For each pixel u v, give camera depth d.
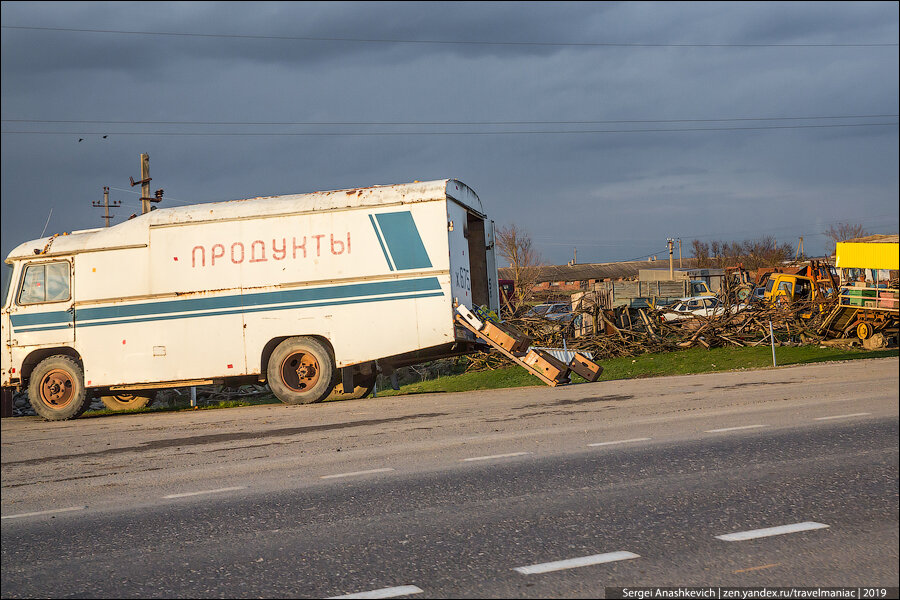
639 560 4.40
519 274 70.44
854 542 4.53
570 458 7.27
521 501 5.80
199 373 14.84
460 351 15.55
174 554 5.04
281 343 14.70
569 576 4.20
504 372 21.72
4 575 4.82
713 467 6.54
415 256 14.08
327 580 4.35
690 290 35.28
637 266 85.12
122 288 15.23
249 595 4.19
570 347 23.91
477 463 7.32
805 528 4.81
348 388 15.11
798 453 6.91
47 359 15.61
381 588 4.17
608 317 25.38
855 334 23.19
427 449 8.30
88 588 4.48
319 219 14.51
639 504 5.53
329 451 8.68
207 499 6.62
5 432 13.53
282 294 14.56
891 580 3.98
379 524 5.42
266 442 9.80
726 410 9.80
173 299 14.98
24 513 6.62
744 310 24.03
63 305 15.51
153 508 6.43
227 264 14.82
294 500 6.33
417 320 14.03
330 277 14.39
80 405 15.41
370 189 14.48
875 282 24.58
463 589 4.09
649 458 7.05
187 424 12.66
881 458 6.56
